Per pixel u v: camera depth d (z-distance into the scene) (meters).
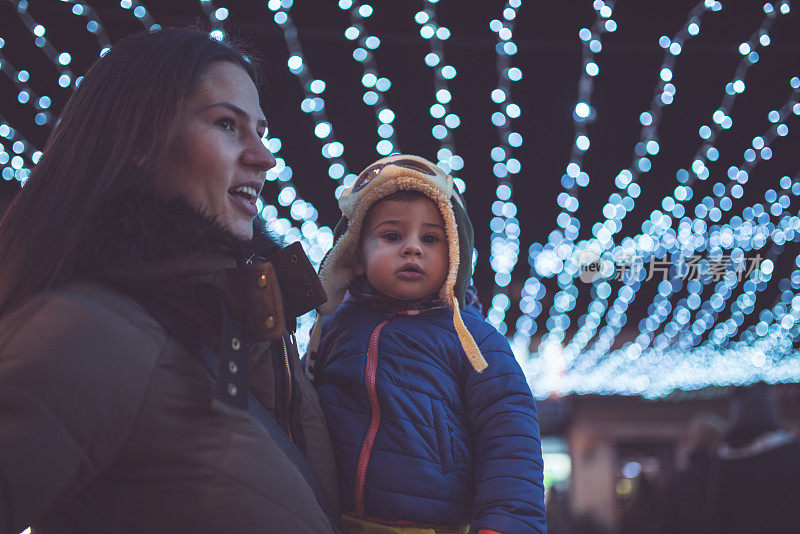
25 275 0.93
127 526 0.87
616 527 13.66
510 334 10.64
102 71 1.08
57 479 0.77
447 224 1.46
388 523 1.24
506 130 5.50
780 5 5.25
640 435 14.12
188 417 0.90
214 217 1.05
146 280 0.96
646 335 9.14
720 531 3.81
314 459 1.19
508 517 1.19
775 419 3.83
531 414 1.35
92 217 0.98
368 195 1.49
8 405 0.75
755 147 5.70
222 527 0.88
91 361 0.81
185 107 1.09
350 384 1.35
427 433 1.30
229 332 0.96
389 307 1.50
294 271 1.22
